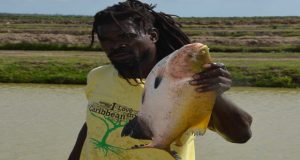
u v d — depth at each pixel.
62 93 22.34
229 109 3.05
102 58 30.14
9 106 19.12
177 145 3.16
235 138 3.16
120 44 3.19
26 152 12.77
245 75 25.22
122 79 3.38
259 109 19.11
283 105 19.91
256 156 12.70
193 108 2.63
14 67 26.72
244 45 40.19
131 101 3.35
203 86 2.58
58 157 12.39
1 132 14.80
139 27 3.20
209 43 40.41
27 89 23.52
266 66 26.19
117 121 3.38
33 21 86.69
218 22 81.25
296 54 35.12
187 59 2.60
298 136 14.72
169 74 2.66
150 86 2.75
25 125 15.77
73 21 88.62
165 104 2.68
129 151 3.32
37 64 27.12
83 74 26.12
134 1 3.25
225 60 29.25
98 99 3.47
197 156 12.59
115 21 3.16
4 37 40.53
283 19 93.19
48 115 17.34
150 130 2.76
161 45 3.34
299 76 25.14
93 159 3.48
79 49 38.69
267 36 47.03
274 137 14.61
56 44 39.38
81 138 3.85
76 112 17.89
